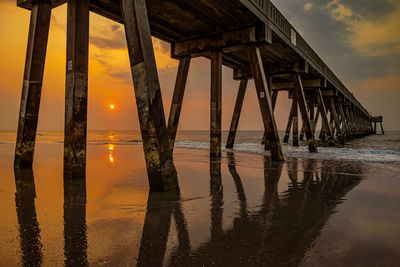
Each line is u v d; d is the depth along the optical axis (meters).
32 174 5.85
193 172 6.39
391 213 3.21
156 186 4.36
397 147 19.30
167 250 2.11
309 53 13.50
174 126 10.09
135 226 2.67
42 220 2.83
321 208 3.41
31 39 6.36
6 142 20.33
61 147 15.11
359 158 9.94
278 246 2.22
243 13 7.95
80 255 2.00
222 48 9.52
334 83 20.25
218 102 9.65
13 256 1.97
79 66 5.29
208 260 1.94
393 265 1.90
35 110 6.55
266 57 12.30
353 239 2.39
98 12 7.91
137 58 4.33
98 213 3.11
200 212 3.19
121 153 11.73
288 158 9.93
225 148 14.87
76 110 5.27
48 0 6.39
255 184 5.00
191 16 8.16
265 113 9.02
